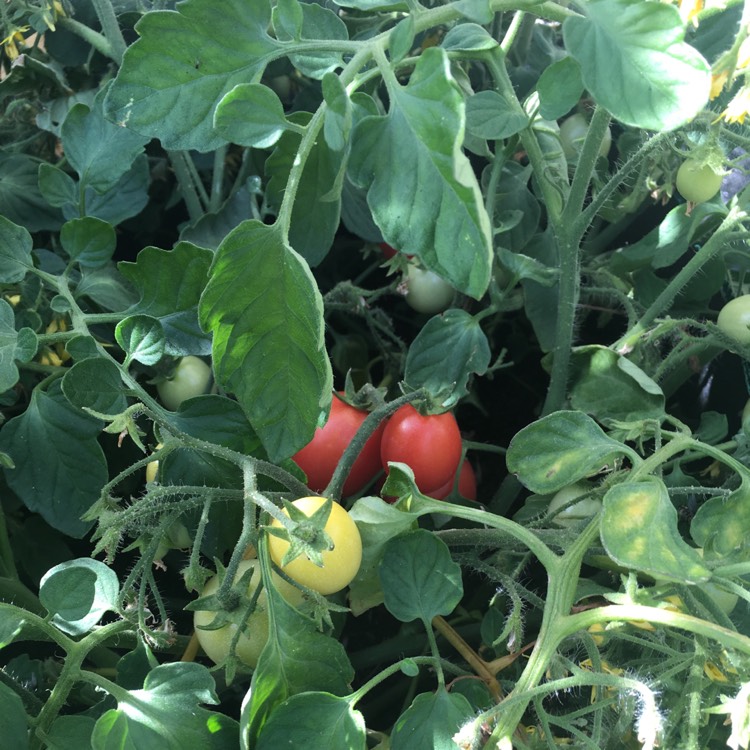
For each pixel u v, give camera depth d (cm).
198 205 94
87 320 67
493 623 68
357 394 74
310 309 48
